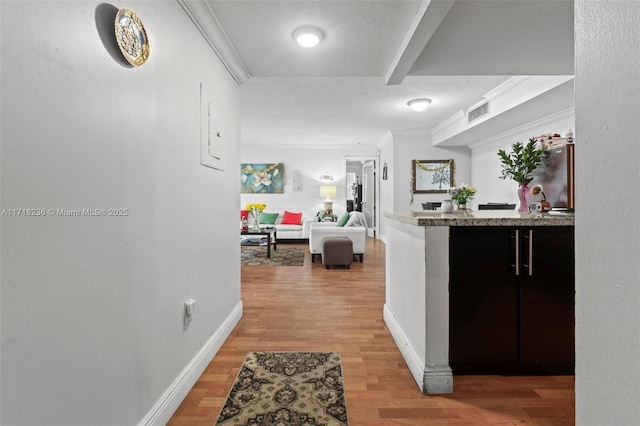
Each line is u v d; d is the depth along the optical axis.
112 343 1.19
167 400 1.57
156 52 1.49
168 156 1.60
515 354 1.95
